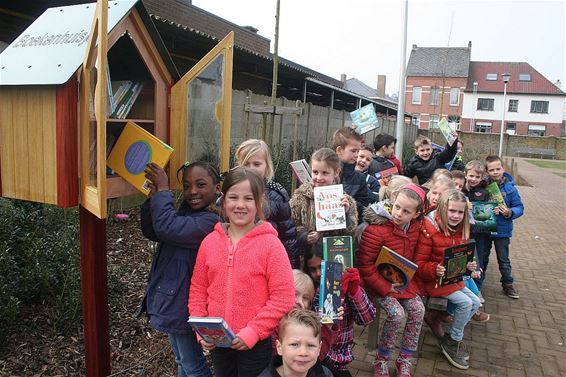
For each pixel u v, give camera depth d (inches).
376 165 225.3
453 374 141.3
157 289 94.7
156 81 104.9
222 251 87.9
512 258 277.0
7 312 131.8
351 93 634.8
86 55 84.6
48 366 126.9
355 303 115.1
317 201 119.5
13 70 95.7
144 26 97.7
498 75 2150.6
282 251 87.9
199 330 77.3
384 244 130.4
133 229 234.5
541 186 740.0
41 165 91.7
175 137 108.8
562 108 2075.5
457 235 142.3
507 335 169.8
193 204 96.0
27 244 160.1
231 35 114.8
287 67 443.5
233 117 341.7
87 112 88.4
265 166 117.0
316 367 88.3
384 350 132.3
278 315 84.6
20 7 249.3
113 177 95.8
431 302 144.4
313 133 485.7
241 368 88.6
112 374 122.8
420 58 2170.3
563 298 209.8
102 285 103.0
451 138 232.1
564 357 154.9
